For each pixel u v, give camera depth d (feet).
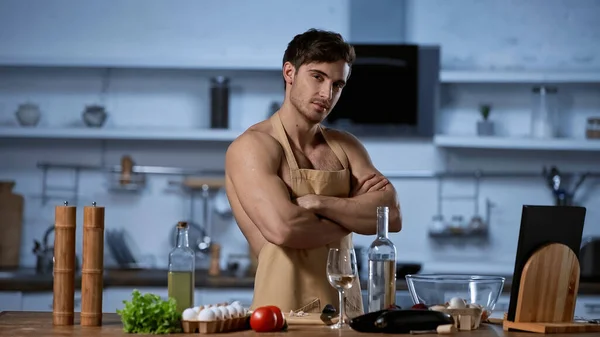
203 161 18.79
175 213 18.70
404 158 18.69
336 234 8.93
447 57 18.65
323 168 9.42
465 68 18.65
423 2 18.62
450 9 18.65
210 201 18.71
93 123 18.02
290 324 7.98
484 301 8.01
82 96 18.81
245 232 9.35
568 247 8.27
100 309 8.02
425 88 18.21
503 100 18.63
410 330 7.37
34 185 18.67
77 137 17.72
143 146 18.78
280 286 8.80
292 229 8.63
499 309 16.07
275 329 7.50
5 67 18.74
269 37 18.78
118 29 18.78
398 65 17.89
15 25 18.74
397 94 17.93
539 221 8.07
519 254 8.05
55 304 8.04
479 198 18.63
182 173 18.71
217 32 18.81
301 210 8.70
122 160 18.43
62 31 18.76
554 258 8.14
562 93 18.58
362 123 17.90
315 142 9.57
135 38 18.80
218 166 18.80
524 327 7.84
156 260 18.62
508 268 18.45
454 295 7.96
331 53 8.82
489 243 18.60
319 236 8.79
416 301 8.16
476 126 18.37
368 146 18.69
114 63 17.76
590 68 18.69
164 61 17.72
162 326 7.31
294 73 9.07
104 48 18.79
